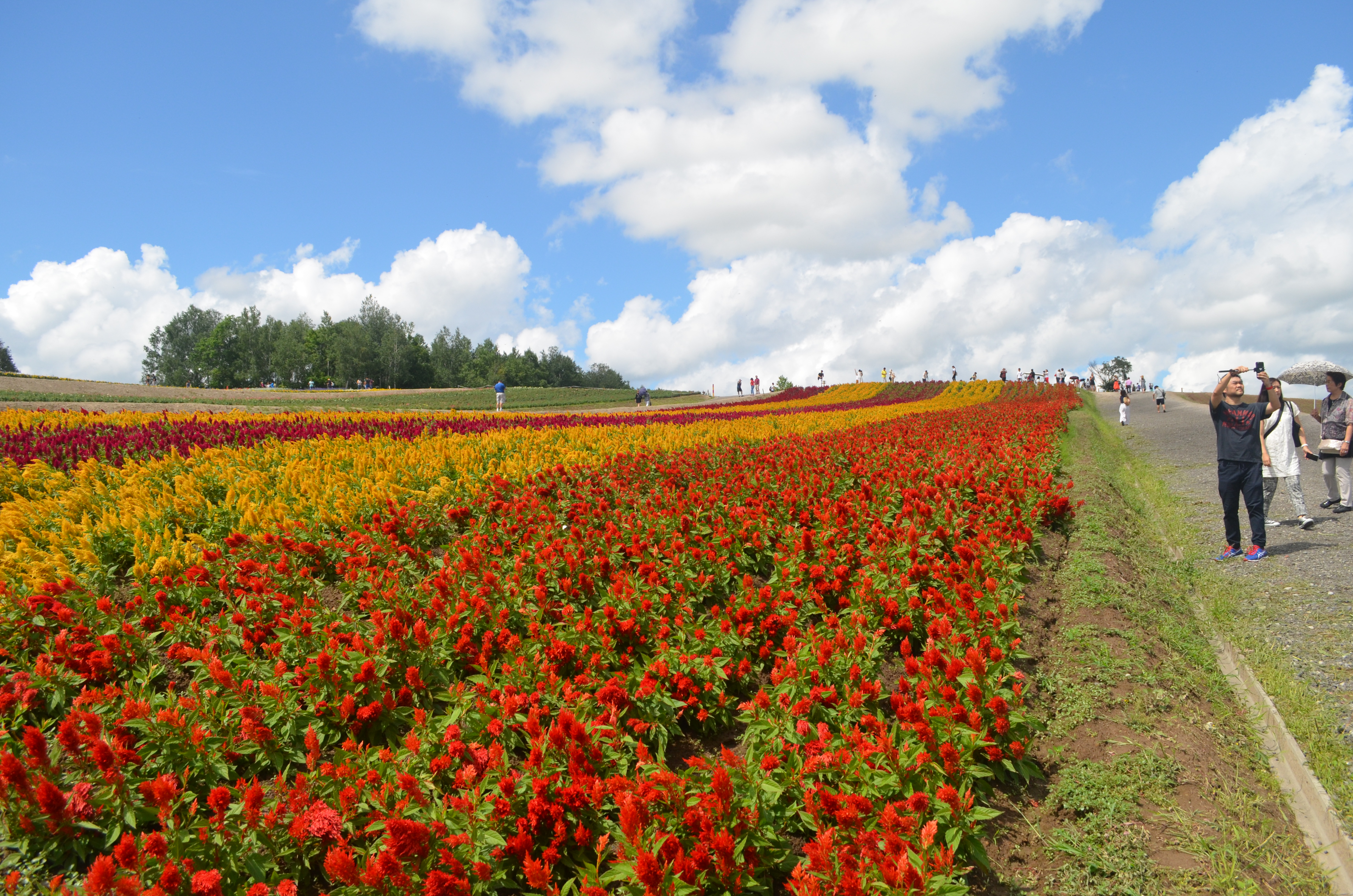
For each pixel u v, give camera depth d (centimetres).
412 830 286
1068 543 872
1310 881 336
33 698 423
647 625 534
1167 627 603
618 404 5800
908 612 584
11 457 1021
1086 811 396
